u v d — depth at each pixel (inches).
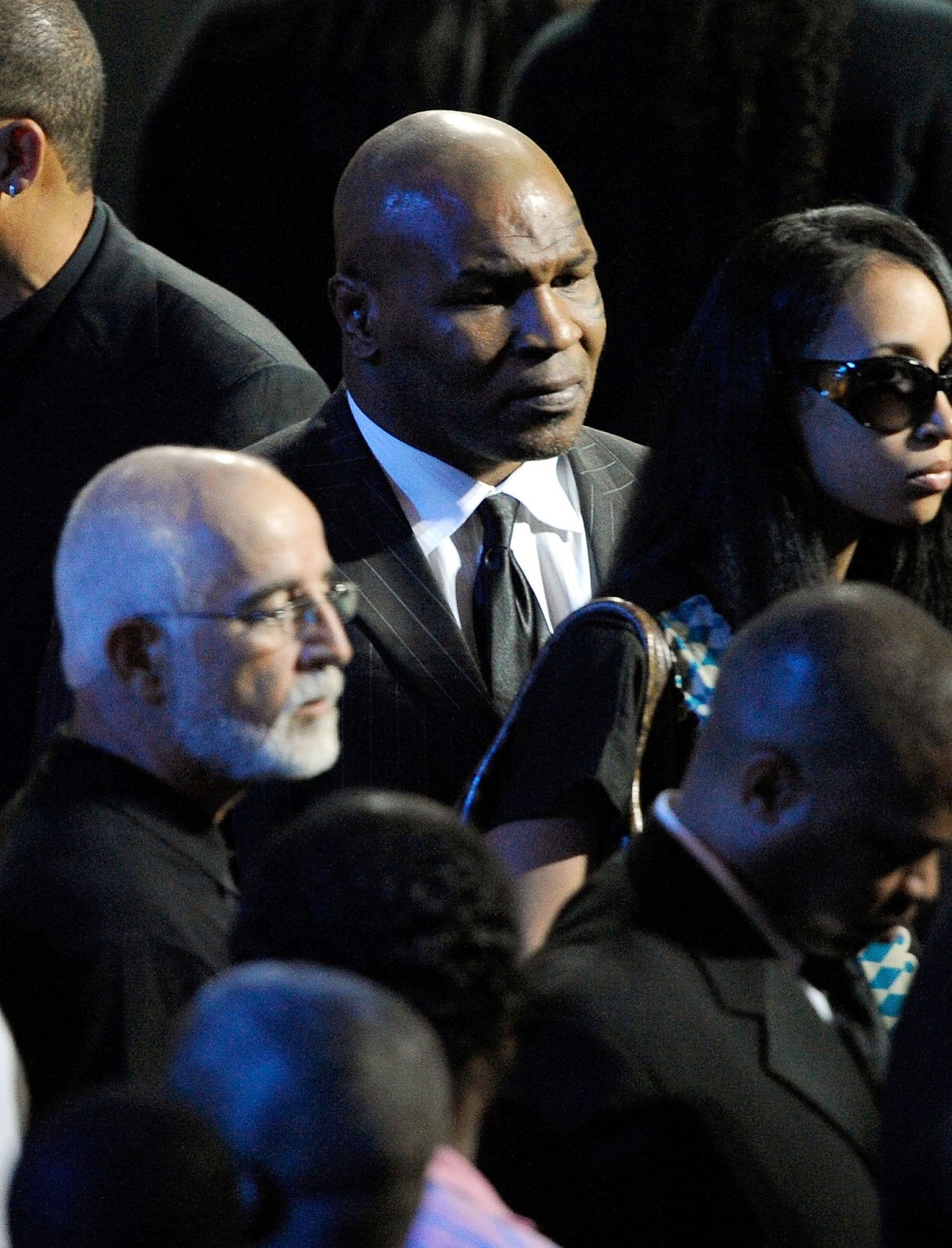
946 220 523.2
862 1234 261.1
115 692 300.7
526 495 400.8
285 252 571.5
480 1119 240.1
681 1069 255.9
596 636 327.0
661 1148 254.8
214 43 566.6
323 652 307.0
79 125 448.5
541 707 327.9
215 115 565.6
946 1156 242.4
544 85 533.0
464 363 380.5
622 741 317.4
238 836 376.2
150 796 296.8
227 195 570.6
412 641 382.6
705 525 337.7
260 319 475.2
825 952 272.1
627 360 532.4
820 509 339.3
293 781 375.9
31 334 450.9
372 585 385.4
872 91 514.3
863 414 331.9
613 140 523.8
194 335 456.8
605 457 421.1
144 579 297.9
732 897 266.7
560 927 272.7
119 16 727.1
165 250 586.2
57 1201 163.0
